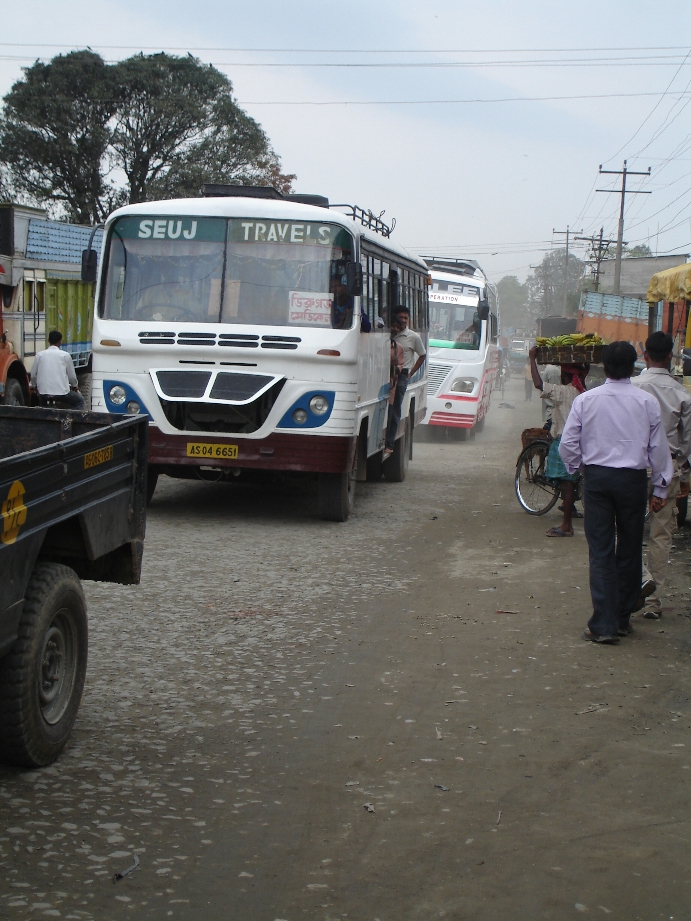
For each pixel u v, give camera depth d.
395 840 3.71
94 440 4.43
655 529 6.94
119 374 10.19
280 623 6.71
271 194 11.23
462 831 3.79
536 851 3.64
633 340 35.47
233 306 10.12
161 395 9.94
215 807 3.95
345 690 5.41
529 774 4.35
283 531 10.15
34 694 4.09
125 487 4.91
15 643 3.99
